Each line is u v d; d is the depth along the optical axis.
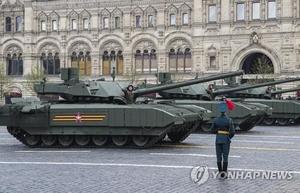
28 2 95.31
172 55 88.31
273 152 29.86
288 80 48.19
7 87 96.06
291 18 79.75
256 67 82.62
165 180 21.23
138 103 34.53
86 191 19.25
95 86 33.91
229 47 83.50
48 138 33.81
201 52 85.31
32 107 33.06
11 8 97.31
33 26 95.50
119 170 23.77
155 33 88.69
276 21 80.69
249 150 30.77
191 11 86.62
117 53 91.19
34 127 33.34
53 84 34.44
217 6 84.25
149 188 19.69
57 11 94.00
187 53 87.25
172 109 32.59
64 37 93.69
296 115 54.09
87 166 25.03
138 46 90.00
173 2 87.25
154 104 34.16
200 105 42.84
